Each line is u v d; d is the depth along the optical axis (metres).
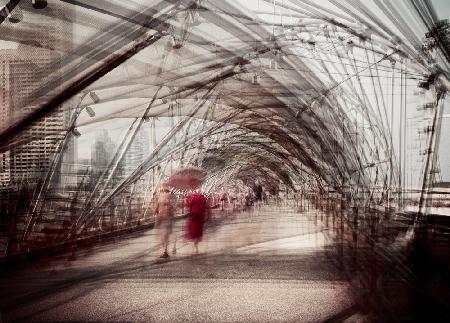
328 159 28.39
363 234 16.12
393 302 6.38
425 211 13.12
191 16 11.79
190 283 8.45
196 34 13.80
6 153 15.27
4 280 9.17
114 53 12.20
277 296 7.10
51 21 10.91
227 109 26.14
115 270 10.25
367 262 10.10
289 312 6.01
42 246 13.84
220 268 10.15
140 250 14.18
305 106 23.67
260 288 7.81
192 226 13.20
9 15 9.70
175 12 11.21
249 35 14.35
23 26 10.62
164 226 12.38
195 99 22.11
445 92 11.86
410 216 15.01
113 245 15.86
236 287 7.95
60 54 11.55
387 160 16.95
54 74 11.63
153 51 13.77
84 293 7.70
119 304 6.77
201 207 13.25
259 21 13.40
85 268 10.69
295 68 17.95
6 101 11.43
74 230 17.39
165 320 5.75
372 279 8.06
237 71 18.22
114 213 21.92
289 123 30.16
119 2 10.25
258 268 10.02
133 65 14.31
